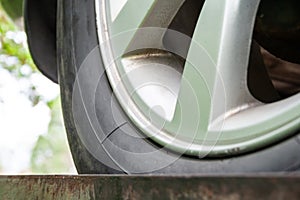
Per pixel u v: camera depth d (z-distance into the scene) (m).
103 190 0.60
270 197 0.36
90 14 0.90
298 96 0.63
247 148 0.63
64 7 0.96
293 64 1.14
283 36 0.99
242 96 0.70
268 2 0.95
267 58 1.14
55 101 2.99
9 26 2.63
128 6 0.85
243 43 0.72
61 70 0.95
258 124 0.63
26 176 0.78
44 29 1.13
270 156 0.60
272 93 0.82
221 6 0.73
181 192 0.46
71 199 0.67
